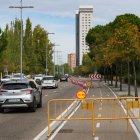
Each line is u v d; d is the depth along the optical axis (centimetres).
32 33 10144
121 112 2267
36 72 10262
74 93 4634
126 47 3981
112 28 7594
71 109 2619
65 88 6169
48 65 10500
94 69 10225
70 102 3266
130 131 1662
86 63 13700
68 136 1533
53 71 12044
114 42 4200
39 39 10281
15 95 2491
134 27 4100
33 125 1884
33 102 2527
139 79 6712
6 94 2498
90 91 5231
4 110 2680
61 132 1644
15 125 1891
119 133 1609
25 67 9319
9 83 2542
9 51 9019
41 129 1744
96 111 2441
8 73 10031
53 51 10919
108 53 5291
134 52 3972
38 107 2823
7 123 1970
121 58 4419
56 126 1838
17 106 2489
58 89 5806
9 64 8975
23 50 9375
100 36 7612
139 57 4022
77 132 1642
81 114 2303
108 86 7019
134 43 3975
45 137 1511
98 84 8081
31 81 2677
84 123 1947
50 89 5831
